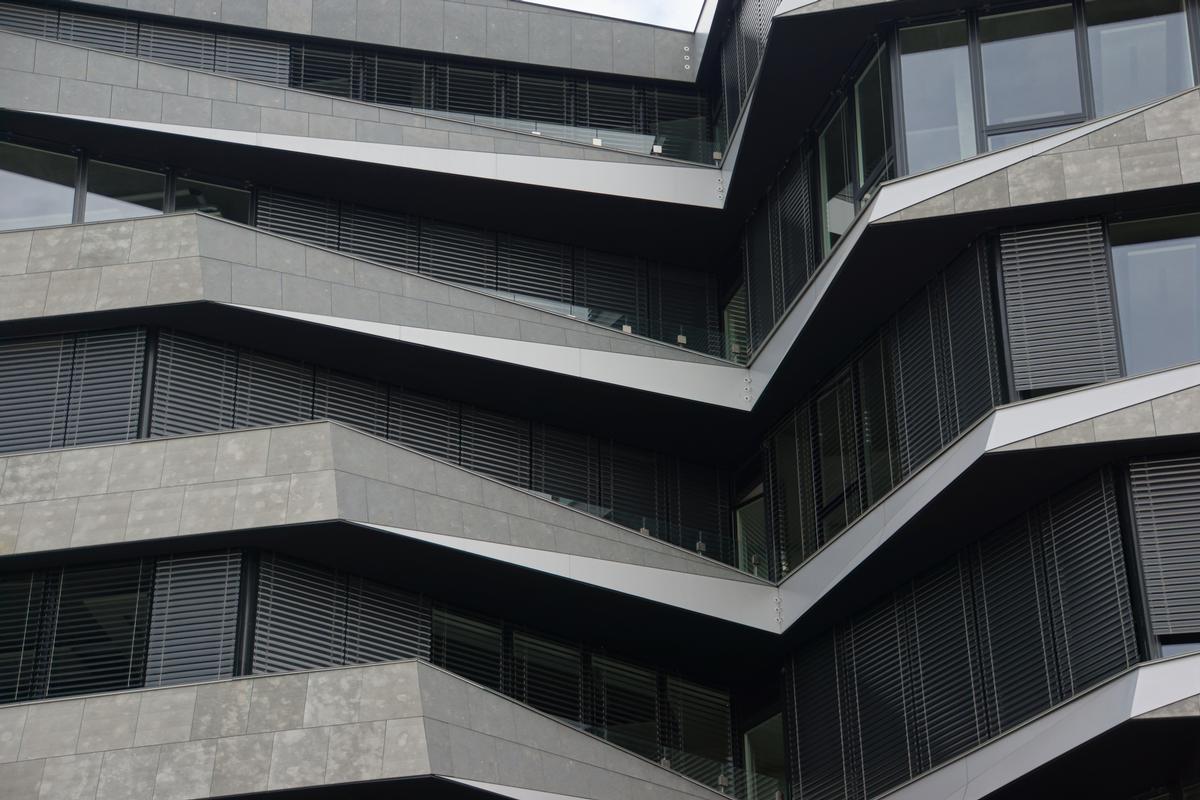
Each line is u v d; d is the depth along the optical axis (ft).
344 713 60.75
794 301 71.61
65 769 60.13
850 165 69.51
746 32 81.20
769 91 71.31
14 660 65.77
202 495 66.33
